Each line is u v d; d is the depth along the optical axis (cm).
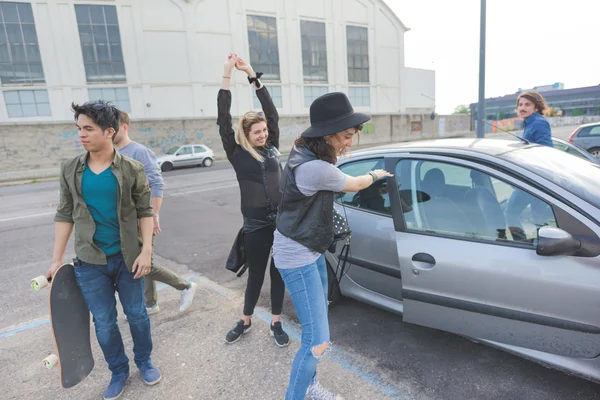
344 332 293
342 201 311
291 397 192
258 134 251
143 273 229
